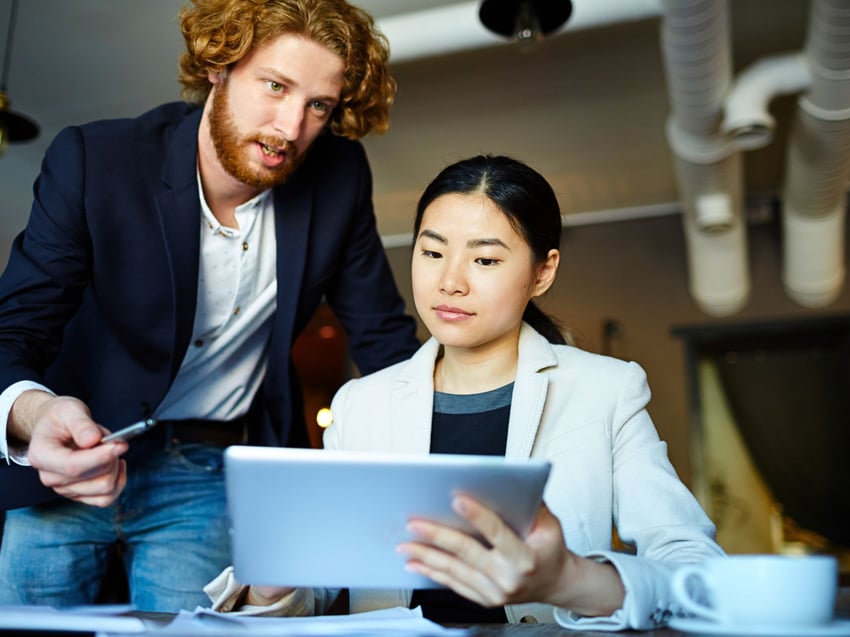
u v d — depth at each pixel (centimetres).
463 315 123
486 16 282
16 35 369
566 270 598
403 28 335
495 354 130
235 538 80
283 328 165
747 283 544
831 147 382
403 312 190
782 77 357
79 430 100
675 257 582
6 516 155
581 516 117
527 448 121
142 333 156
